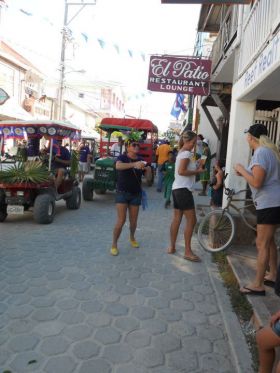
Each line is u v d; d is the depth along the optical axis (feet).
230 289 15.43
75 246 21.34
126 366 10.27
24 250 20.18
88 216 30.35
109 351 10.93
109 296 14.74
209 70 29.66
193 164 19.26
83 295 14.70
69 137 31.45
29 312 13.10
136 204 20.52
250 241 20.59
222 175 22.43
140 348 11.18
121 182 19.69
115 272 17.43
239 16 21.72
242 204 20.67
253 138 14.01
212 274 17.58
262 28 16.29
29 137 30.04
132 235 21.54
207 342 11.72
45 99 96.32
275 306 13.12
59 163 29.91
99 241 22.65
